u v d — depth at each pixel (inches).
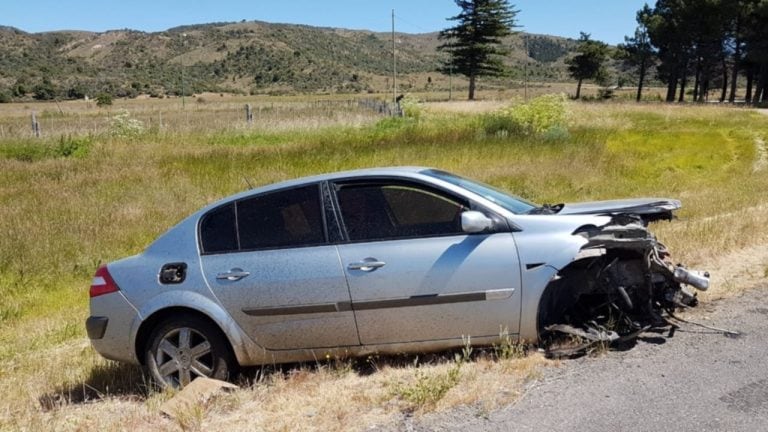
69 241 413.1
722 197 449.4
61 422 183.2
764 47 2206.0
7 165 738.8
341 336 187.3
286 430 155.6
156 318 198.5
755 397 150.5
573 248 178.9
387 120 1124.5
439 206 187.6
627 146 790.5
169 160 716.7
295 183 197.9
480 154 695.7
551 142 765.9
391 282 181.9
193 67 7588.6
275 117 1320.1
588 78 3361.2
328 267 185.2
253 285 188.9
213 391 180.2
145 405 186.7
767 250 288.8
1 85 5113.2
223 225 199.0
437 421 152.1
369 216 189.3
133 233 430.3
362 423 155.5
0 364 254.8
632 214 205.9
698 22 2417.6
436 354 194.1
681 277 187.9
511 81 5383.9
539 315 184.1
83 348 265.7
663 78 2842.0
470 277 179.9
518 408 154.5
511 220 184.4
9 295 343.9
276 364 201.0
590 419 146.2
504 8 3031.5
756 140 818.2
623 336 185.0
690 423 141.1
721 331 191.6
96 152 821.2
